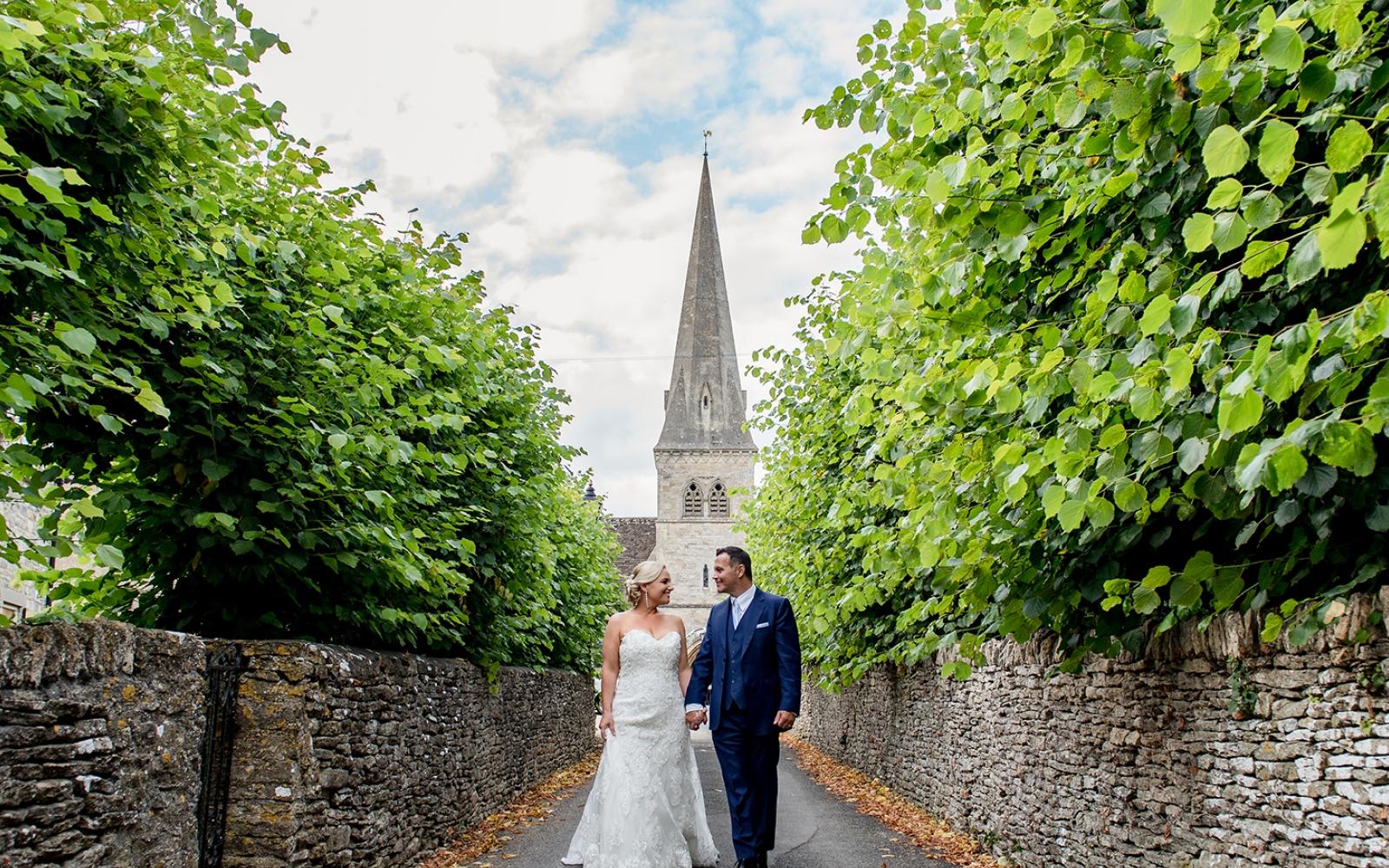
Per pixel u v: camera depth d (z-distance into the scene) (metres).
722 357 74.94
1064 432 4.80
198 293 6.68
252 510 7.36
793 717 7.45
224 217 7.68
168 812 5.17
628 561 79.50
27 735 4.07
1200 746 5.79
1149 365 4.20
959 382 5.93
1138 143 4.58
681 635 7.55
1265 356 3.40
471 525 11.85
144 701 5.00
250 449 7.35
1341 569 5.05
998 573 6.64
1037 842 8.38
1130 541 5.87
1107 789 7.03
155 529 7.54
